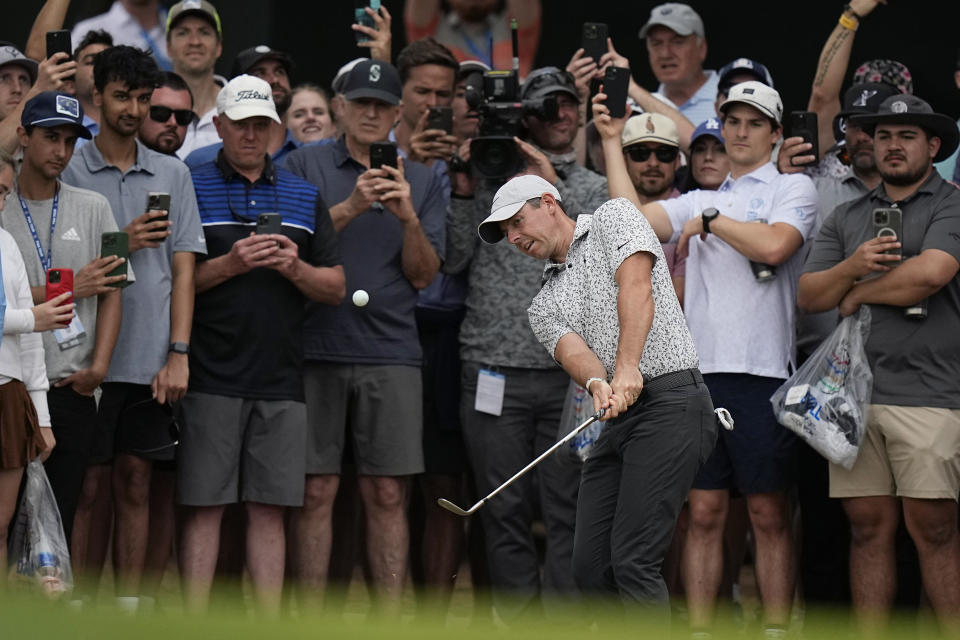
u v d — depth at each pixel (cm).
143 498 2420
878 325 2364
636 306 1945
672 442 1961
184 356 2383
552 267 2088
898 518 2397
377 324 2525
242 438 2412
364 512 2561
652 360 1983
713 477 2442
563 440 1934
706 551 2445
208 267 2412
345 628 1280
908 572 2522
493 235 2108
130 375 2378
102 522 2478
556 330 2052
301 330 2461
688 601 2448
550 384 2562
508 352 2564
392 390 2512
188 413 2389
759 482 2419
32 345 2195
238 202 2459
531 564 2567
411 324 2558
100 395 2386
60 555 2141
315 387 2517
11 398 2147
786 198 2488
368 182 2480
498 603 2553
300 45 3516
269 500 2394
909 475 2325
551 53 3494
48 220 2345
